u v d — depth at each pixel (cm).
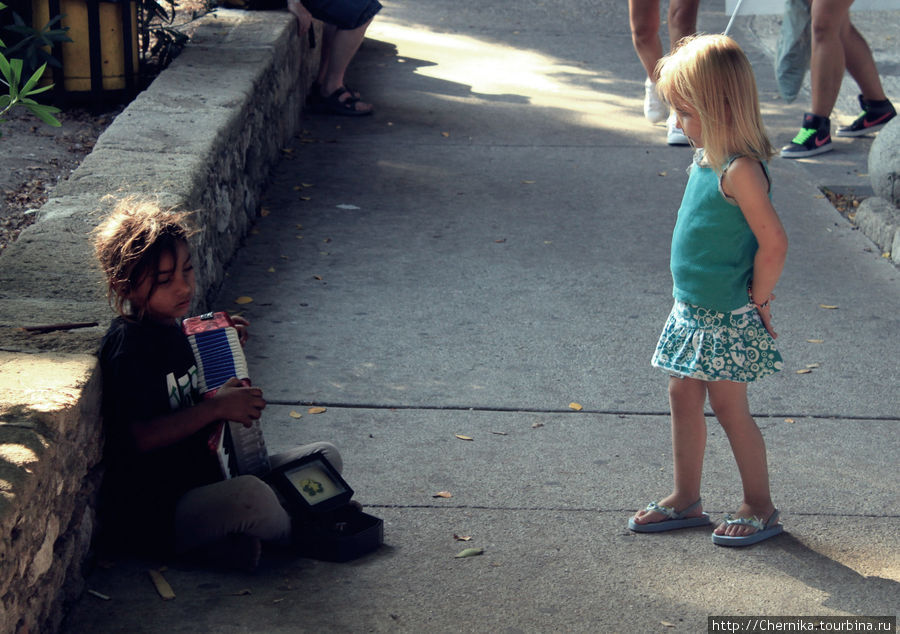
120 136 661
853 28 1008
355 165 939
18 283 453
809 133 980
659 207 858
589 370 577
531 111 1123
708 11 1592
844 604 373
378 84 1207
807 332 630
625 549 409
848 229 812
